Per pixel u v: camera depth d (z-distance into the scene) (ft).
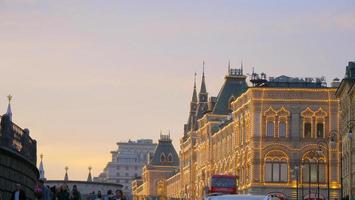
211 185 417.90
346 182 432.25
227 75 634.84
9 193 216.13
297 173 425.28
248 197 120.78
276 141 469.98
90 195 471.21
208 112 629.51
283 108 472.03
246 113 489.67
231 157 531.09
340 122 465.88
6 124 210.79
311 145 469.16
